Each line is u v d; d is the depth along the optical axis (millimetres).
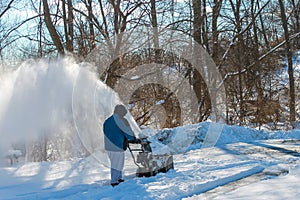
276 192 4781
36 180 6293
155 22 13742
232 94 17438
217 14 16547
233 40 16078
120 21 13820
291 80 18766
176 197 4980
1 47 14703
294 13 22953
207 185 5516
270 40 25312
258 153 8797
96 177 6512
